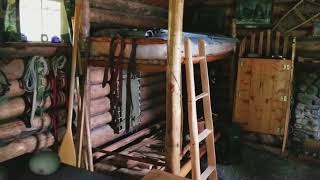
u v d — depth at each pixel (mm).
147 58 3062
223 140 4887
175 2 2723
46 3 3275
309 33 5277
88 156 3463
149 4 5328
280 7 5465
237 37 5852
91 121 3889
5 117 2867
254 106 5438
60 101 3346
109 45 3264
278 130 5273
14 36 2920
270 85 5270
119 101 3990
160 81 5652
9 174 2043
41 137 3221
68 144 3170
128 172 3611
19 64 2902
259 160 4922
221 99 6148
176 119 2898
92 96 3877
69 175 2051
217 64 6078
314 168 4648
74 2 3535
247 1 5629
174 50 2793
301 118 5062
